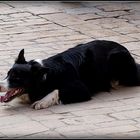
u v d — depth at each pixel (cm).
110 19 1625
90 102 1065
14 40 1436
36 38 1453
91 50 1115
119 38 1460
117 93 1117
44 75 1045
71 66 1079
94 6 1758
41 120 973
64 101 1059
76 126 942
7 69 1226
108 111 1014
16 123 962
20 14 1658
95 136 895
